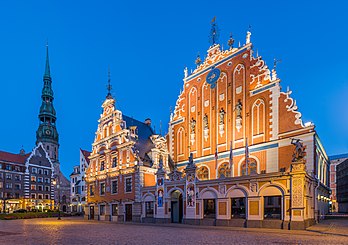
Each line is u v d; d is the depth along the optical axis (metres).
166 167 42.69
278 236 20.66
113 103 47.22
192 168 33.22
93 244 17.72
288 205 25.12
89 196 49.06
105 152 46.34
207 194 31.33
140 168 39.44
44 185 92.00
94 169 48.91
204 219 31.09
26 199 85.44
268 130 33.62
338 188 85.38
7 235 23.59
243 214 28.23
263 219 26.56
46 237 21.77
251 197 27.53
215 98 40.50
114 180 43.62
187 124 43.88
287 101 32.53
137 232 24.67
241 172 35.22
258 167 33.62
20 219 53.41
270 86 34.28
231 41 40.00
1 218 51.88
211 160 39.03
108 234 23.34
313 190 29.86
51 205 93.06
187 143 43.28
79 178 82.75
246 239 19.19
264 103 34.59
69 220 47.31
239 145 36.22
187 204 33.22
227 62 39.94
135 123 47.75
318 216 32.81
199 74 43.69
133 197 39.41
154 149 42.03
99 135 49.16
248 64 37.25
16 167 85.62
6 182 81.94
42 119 118.69
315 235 20.98
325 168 43.66
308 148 30.06
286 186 25.42
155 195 37.06
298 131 31.05
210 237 20.48
